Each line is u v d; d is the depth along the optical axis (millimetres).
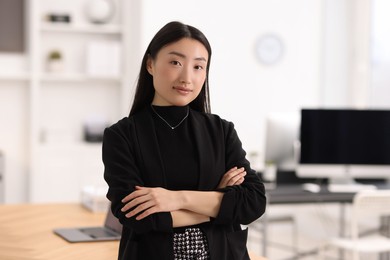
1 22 7004
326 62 7703
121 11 7309
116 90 7371
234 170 2139
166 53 2014
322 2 7688
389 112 5414
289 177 5602
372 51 7430
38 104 6957
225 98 7395
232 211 2041
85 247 2922
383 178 5832
